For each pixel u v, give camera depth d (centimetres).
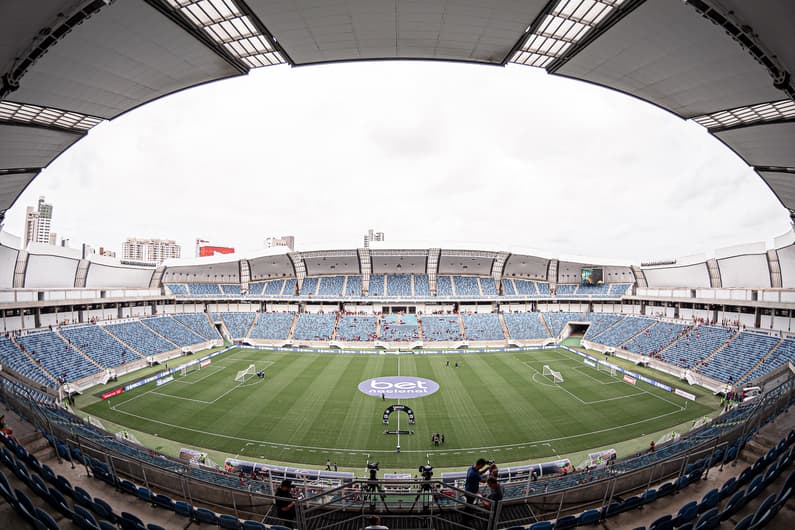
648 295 7025
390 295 7869
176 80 1834
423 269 8588
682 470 1279
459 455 2734
